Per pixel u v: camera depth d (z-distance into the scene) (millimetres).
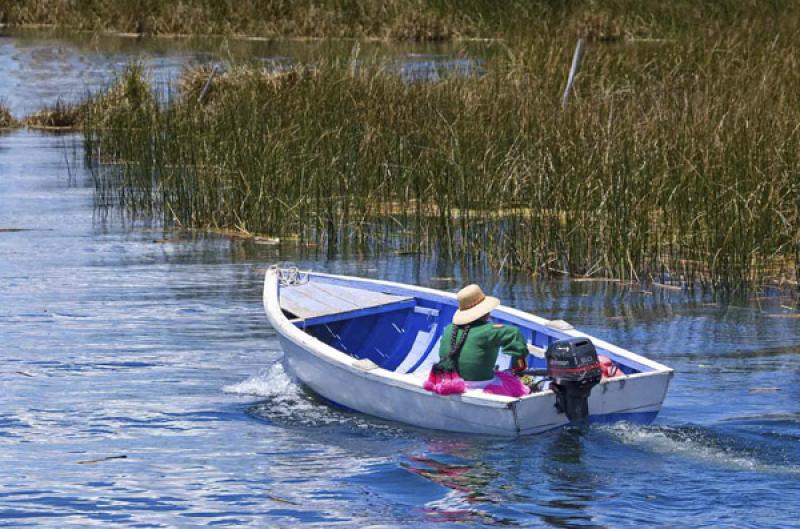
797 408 25016
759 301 35000
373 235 43969
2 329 32219
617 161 38781
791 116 42500
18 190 54719
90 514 20250
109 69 90062
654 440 22750
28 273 39188
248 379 27844
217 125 53281
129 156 59219
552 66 59094
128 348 30375
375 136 47156
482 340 23359
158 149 54250
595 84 56438
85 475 21984
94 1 118875
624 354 24391
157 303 35156
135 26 114750
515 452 22203
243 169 46469
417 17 105062
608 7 101188
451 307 28422
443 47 97188
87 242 44281
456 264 40188
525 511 19828
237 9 113688
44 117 73688
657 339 31000
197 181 48188
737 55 63750
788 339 30891
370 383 24438
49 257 41688
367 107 51062
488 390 23453
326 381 25734
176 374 28203
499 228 40438
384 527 19469
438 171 42719
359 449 23062
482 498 20406
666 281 37500
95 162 61625
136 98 69250
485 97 50219
